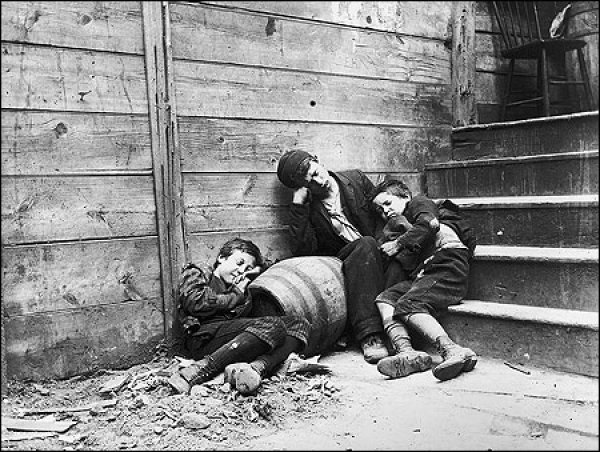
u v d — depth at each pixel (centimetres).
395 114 317
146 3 239
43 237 219
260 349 213
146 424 177
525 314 222
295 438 165
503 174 288
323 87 291
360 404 189
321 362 240
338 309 247
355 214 276
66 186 224
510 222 262
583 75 315
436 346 224
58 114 222
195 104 254
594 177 231
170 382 200
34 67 217
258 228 271
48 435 172
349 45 300
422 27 328
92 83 229
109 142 233
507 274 244
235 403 189
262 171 272
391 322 240
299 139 284
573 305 223
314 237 274
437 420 166
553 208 240
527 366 220
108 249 232
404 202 272
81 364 226
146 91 241
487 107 352
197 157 254
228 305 234
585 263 217
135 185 239
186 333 232
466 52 338
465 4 338
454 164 310
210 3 257
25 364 214
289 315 230
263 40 272
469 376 209
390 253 255
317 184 265
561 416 164
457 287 245
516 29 362
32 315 216
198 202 254
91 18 229
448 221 260
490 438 150
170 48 245
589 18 322
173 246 245
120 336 234
